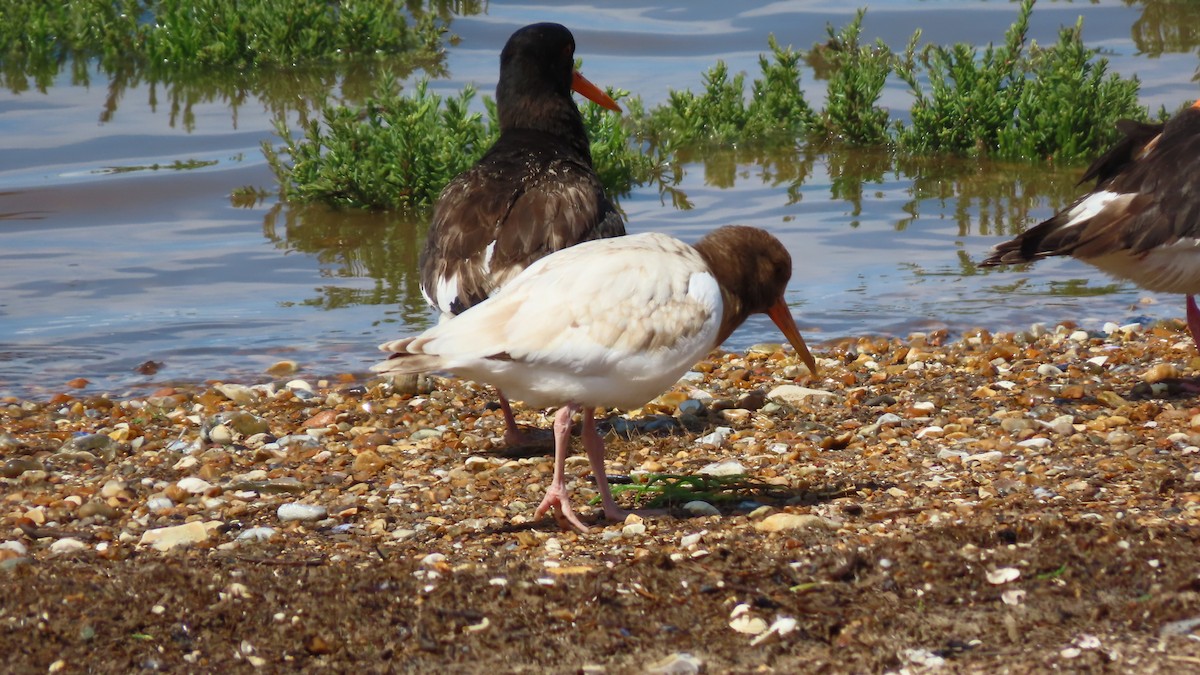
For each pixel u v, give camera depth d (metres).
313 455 11.20
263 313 15.62
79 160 20.47
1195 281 11.27
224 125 22.00
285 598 7.73
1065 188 19.55
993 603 7.46
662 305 8.67
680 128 21.69
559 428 8.97
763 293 9.98
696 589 7.75
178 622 7.49
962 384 12.65
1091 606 7.34
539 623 7.45
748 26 27.28
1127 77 23.25
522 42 13.78
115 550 8.80
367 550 8.76
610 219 11.75
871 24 27.03
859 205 19.05
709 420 11.89
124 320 15.38
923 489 9.62
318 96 22.28
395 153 18.94
